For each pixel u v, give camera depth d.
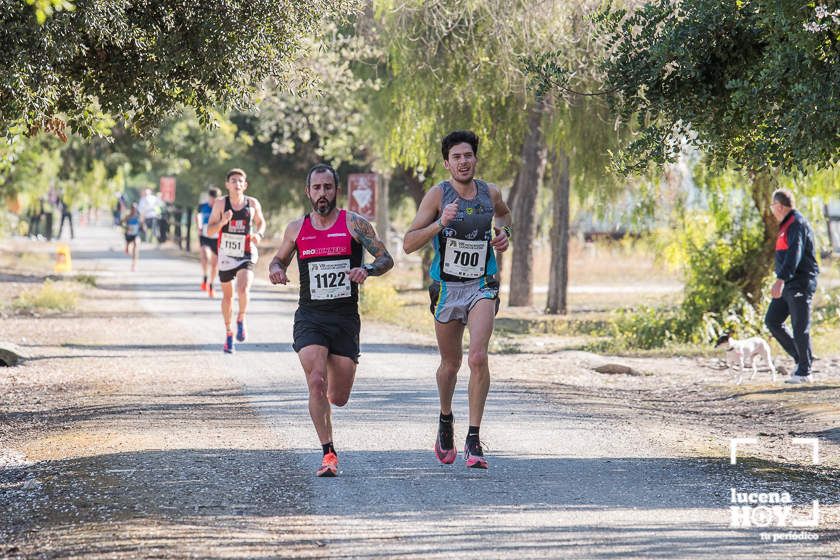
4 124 24.12
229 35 24.77
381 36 47.84
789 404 28.06
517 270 69.19
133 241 86.81
